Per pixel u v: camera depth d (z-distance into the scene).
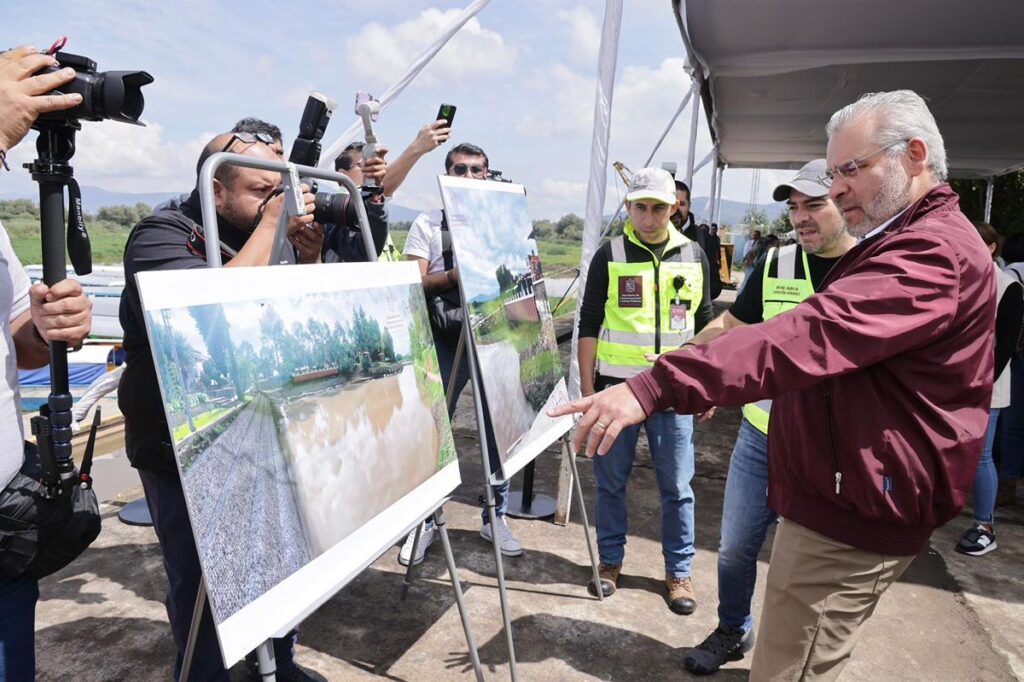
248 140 1.65
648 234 2.75
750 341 1.22
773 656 1.52
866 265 1.28
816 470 1.38
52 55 1.16
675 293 2.79
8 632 1.36
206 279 1.14
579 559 3.11
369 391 1.55
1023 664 2.46
